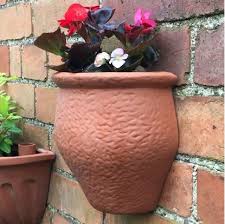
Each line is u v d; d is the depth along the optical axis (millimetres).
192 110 474
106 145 471
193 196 479
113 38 559
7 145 712
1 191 678
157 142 474
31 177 691
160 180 503
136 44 486
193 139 475
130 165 475
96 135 473
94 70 498
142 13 511
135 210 507
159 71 505
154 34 503
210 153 457
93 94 476
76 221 665
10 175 673
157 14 507
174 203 500
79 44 496
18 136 791
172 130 484
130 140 468
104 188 494
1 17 840
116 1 566
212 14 446
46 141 721
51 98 702
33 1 737
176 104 493
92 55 509
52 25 691
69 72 508
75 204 664
